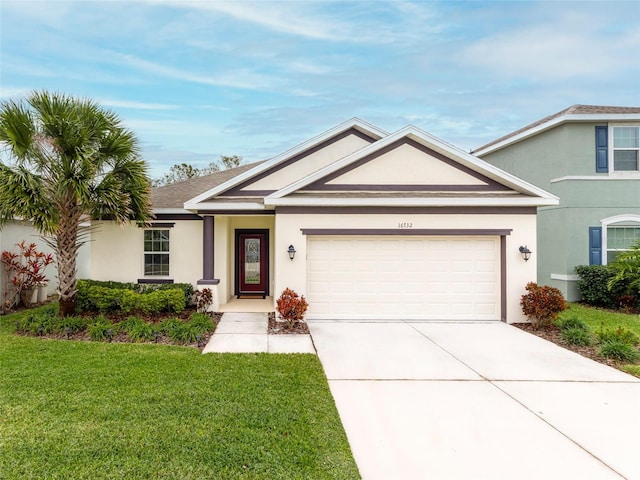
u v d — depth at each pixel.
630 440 4.66
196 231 13.34
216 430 4.62
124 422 4.78
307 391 5.84
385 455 4.29
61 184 9.30
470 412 5.34
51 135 9.36
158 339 8.75
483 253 11.17
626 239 13.99
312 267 11.14
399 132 11.09
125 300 10.95
